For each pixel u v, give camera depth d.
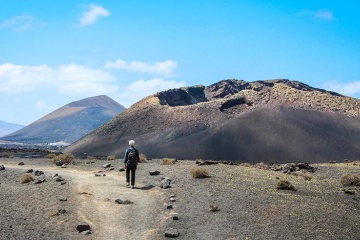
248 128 193.62
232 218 12.98
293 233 11.45
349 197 17.53
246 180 20.61
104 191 17.67
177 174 22.62
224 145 181.75
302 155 167.50
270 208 14.23
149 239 11.30
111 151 193.25
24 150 77.88
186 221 12.92
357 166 33.59
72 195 16.39
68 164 31.20
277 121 195.88
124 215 13.88
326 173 28.06
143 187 19.08
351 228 12.26
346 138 186.88
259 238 10.99
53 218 13.02
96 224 12.73
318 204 15.40
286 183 18.55
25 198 15.59
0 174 22.67
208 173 22.69
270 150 173.38
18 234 11.20
